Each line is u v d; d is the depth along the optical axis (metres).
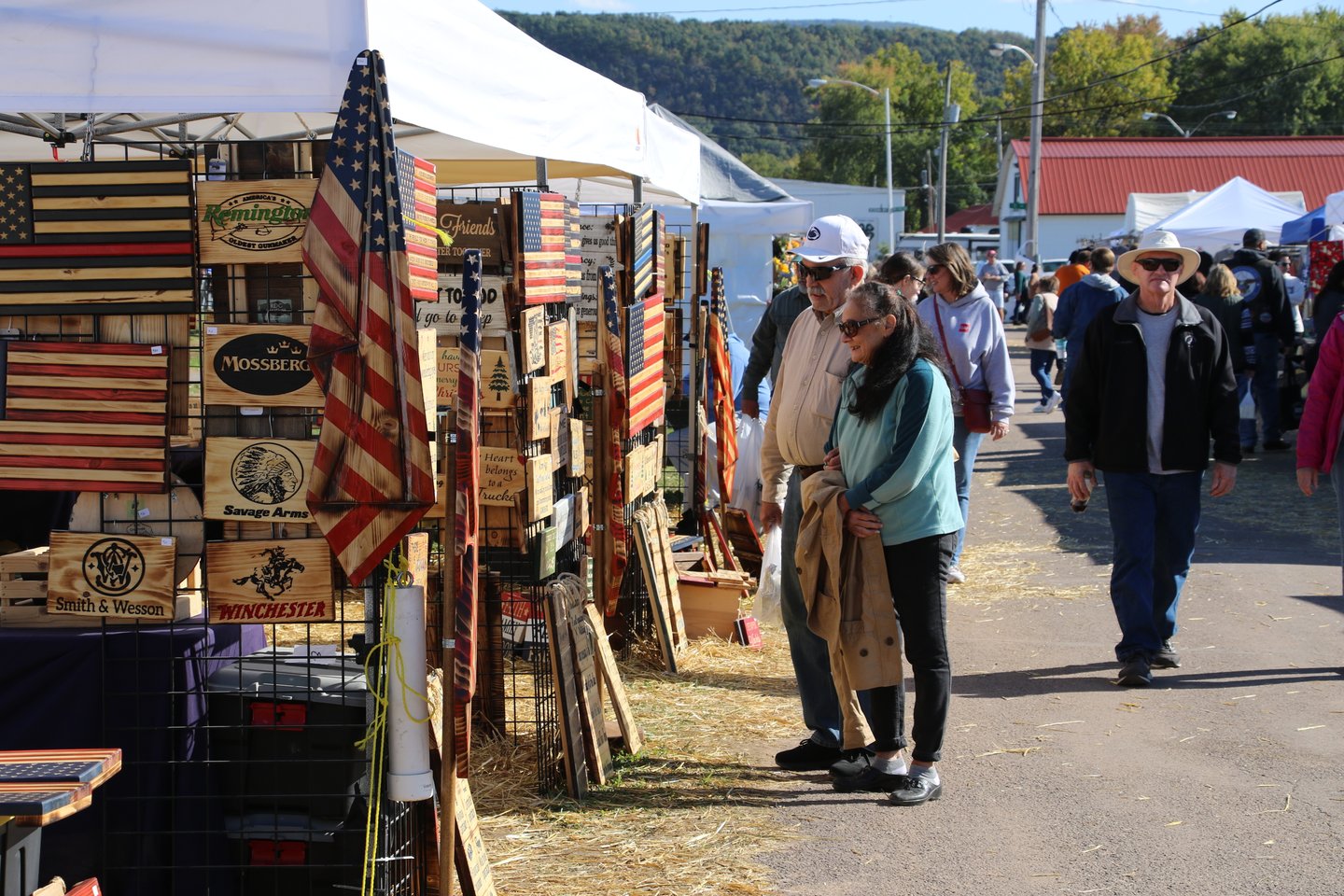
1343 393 6.32
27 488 3.54
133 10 3.36
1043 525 10.70
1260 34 81.00
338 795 3.73
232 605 3.52
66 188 3.43
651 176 7.29
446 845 3.54
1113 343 6.26
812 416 4.98
